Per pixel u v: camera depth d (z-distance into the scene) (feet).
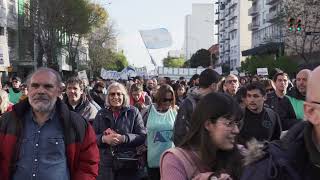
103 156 22.66
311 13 155.63
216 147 10.43
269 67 159.74
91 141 15.35
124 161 22.63
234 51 369.50
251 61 179.01
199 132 10.64
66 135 14.82
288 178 7.59
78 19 166.40
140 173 23.76
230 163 10.05
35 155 14.43
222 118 10.32
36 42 163.12
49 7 156.66
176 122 19.31
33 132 14.62
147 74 138.72
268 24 268.21
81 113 26.00
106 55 248.73
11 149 14.48
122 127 23.08
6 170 14.49
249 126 19.94
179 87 44.86
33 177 14.29
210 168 10.46
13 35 177.37
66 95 26.22
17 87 47.03
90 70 243.19
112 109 23.41
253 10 302.25
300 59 185.47
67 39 193.67
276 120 20.62
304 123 7.72
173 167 10.52
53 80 14.60
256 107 20.02
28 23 165.58
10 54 173.88
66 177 14.76
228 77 28.17
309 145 7.45
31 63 175.83
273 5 249.34
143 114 26.30
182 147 10.87
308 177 7.57
